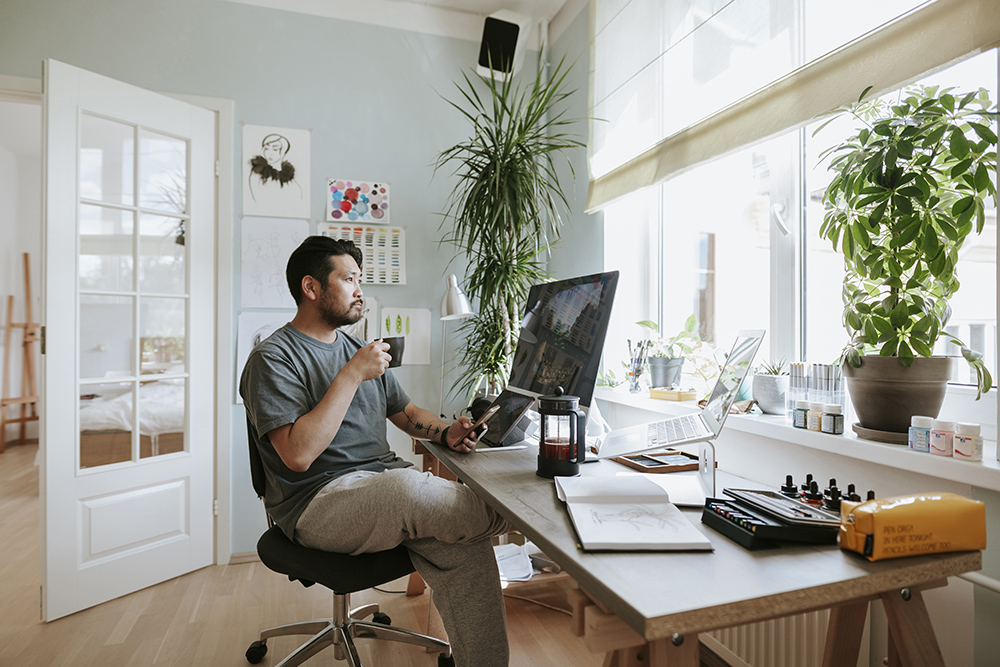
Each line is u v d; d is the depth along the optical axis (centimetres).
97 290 239
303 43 291
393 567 146
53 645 195
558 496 112
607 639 78
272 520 167
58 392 223
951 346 145
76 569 224
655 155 227
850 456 135
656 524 93
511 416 166
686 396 220
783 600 72
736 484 132
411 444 302
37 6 256
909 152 115
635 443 144
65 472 224
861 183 124
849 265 134
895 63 131
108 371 243
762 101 171
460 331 309
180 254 267
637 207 279
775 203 193
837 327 173
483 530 139
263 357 153
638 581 74
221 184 277
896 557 82
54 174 224
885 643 132
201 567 267
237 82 281
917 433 122
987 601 116
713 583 74
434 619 192
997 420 115
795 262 185
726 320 223
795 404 154
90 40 262
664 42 223
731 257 220
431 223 308
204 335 272
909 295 127
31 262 561
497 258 272
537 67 330
